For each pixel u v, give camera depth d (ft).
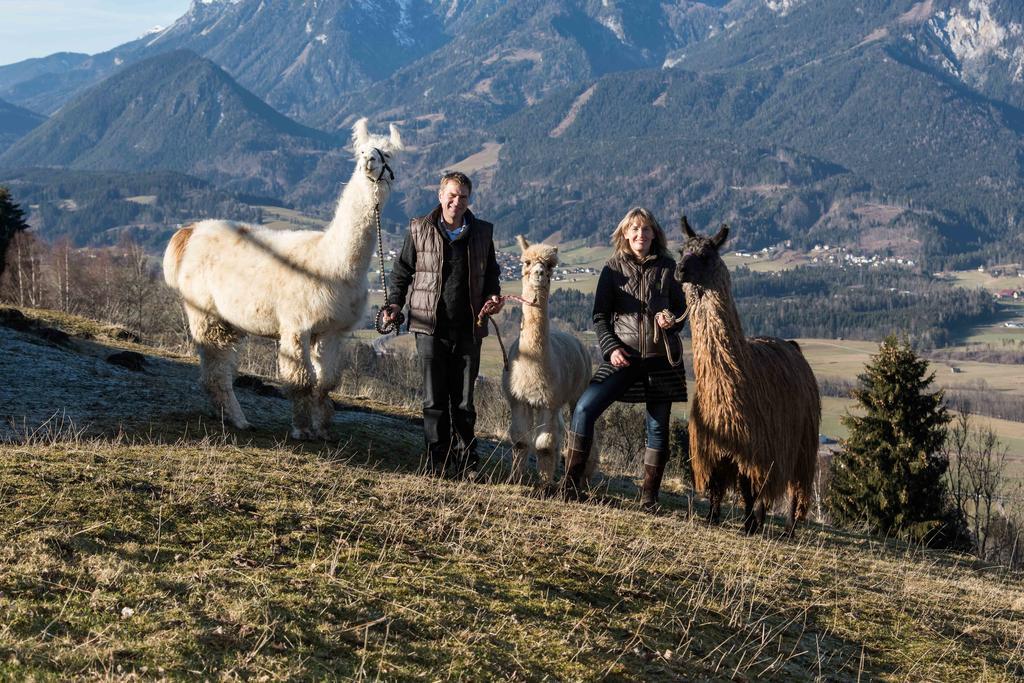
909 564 24.53
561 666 11.91
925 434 72.08
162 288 135.03
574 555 16.48
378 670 10.56
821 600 17.58
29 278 118.42
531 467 29.43
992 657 16.60
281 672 9.96
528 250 22.43
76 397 25.32
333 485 17.88
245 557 13.21
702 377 21.42
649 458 23.22
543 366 22.74
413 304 22.17
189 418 24.72
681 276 20.94
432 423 22.49
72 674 9.01
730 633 14.79
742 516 26.68
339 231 23.18
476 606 13.21
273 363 66.90
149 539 13.29
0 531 12.46
